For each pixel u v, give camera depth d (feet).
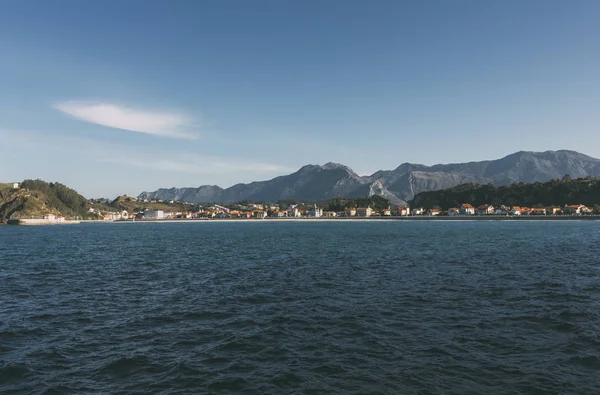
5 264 185.47
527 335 72.90
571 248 239.09
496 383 53.21
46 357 64.34
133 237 444.55
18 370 59.06
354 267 165.58
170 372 58.39
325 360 62.54
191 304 100.78
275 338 73.56
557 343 68.28
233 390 52.47
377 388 52.44
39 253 242.78
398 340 71.36
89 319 87.10
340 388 52.65
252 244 306.55
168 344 70.69
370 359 62.59
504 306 94.63
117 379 56.13
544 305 95.04
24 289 121.60
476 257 195.93
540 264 167.12
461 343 69.15
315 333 76.23
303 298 106.52
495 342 69.46
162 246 296.10
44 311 94.17
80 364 61.52
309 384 54.03
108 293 115.24
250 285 126.62
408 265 169.37
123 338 74.08
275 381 55.11
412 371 57.57
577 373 55.83
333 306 97.25
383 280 132.77
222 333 76.74
